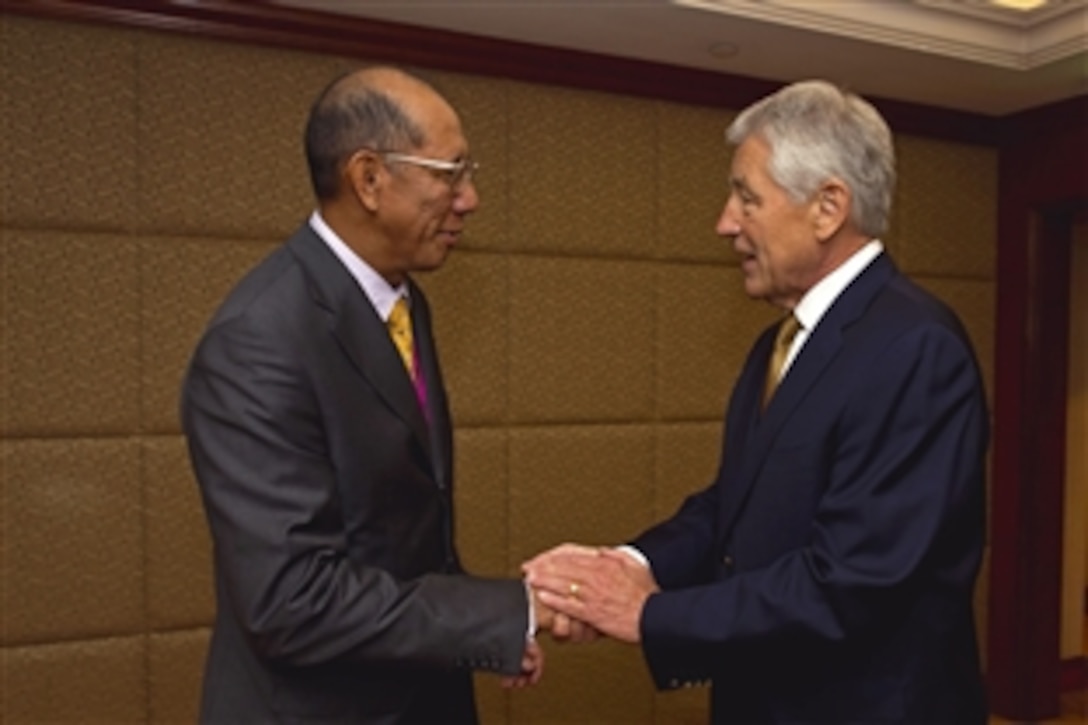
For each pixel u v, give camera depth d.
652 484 3.09
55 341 2.36
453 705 1.47
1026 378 3.56
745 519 1.43
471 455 2.83
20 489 2.34
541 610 1.46
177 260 2.47
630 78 2.96
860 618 1.26
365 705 1.31
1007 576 3.61
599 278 2.98
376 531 1.32
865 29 2.68
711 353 3.16
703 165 3.12
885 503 1.25
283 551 1.19
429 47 2.69
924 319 1.30
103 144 2.39
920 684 1.31
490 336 2.84
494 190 2.82
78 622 2.40
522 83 2.85
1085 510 3.94
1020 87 3.20
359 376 1.30
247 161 2.53
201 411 1.25
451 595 1.29
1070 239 3.60
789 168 1.35
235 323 1.24
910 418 1.26
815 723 1.35
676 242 3.09
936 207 3.53
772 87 3.15
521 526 2.91
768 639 1.31
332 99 1.33
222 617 1.38
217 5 2.44
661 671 1.41
